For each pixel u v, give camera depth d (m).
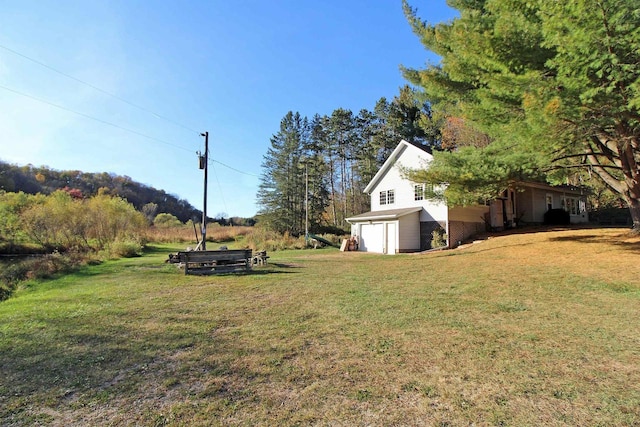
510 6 7.75
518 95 7.63
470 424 2.20
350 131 40.84
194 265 10.86
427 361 3.24
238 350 3.59
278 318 4.86
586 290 6.32
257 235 28.45
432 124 29.73
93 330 4.30
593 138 9.56
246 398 2.58
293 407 2.43
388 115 35.41
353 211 41.44
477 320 4.63
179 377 2.94
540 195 20.41
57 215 18.23
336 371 3.04
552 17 6.21
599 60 5.96
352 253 19.22
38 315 5.07
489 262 10.37
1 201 17.64
